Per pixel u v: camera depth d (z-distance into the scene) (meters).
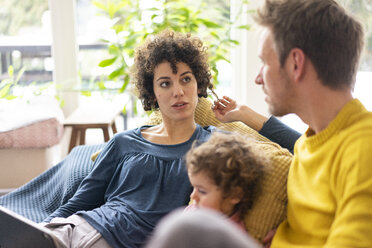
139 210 1.45
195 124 1.65
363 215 0.88
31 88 3.38
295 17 0.99
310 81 1.00
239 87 3.63
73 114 3.17
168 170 1.52
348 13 1.00
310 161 1.06
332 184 0.98
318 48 0.97
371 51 3.07
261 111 3.42
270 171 1.23
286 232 1.14
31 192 1.94
